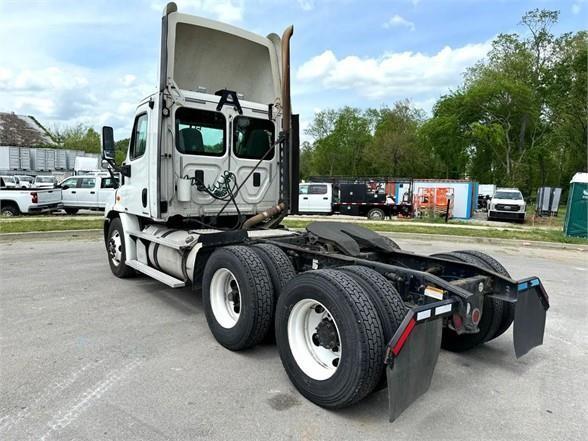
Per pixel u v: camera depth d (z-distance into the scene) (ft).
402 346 8.94
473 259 14.26
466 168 165.07
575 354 14.03
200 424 9.47
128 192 20.66
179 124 17.70
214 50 19.16
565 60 145.69
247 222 19.20
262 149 20.16
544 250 37.42
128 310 17.43
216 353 13.39
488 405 10.69
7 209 54.80
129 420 9.54
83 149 222.89
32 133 204.23
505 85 138.10
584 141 132.57
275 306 12.94
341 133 243.60
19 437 8.84
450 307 10.22
